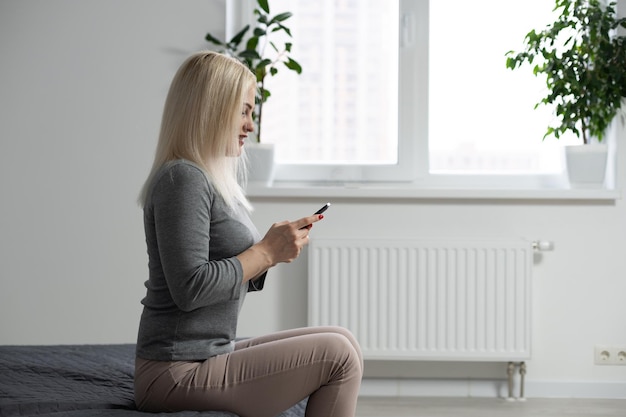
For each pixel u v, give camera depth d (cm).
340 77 390
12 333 374
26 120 371
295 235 186
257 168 369
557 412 348
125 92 372
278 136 392
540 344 374
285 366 182
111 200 373
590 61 367
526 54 364
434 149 390
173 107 188
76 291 374
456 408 354
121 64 371
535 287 373
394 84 389
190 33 371
